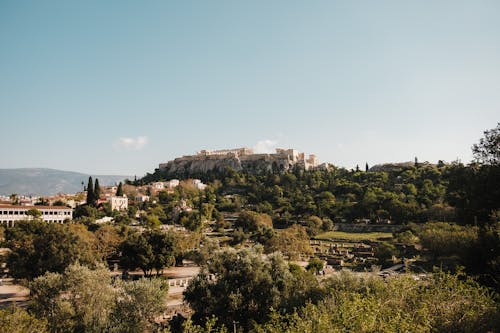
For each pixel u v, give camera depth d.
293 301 37.19
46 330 30.61
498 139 50.12
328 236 137.88
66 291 38.69
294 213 172.12
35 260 60.09
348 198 181.12
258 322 38.44
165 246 74.44
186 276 77.62
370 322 16.02
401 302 20.22
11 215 158.12
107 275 42.50
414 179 196.00
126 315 35.69
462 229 75.56
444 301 19.53
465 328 17.80
